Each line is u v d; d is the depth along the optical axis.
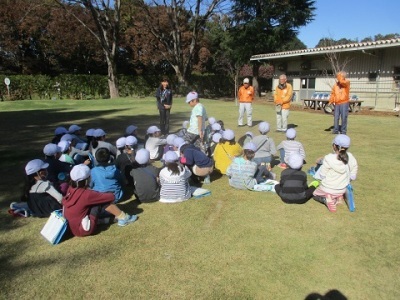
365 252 3.25
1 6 28.09
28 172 4.05
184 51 32.88
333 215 4.04
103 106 19.28
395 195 4.62
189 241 3.51
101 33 26.61
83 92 29.75
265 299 2.65
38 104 20.70
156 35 29.28
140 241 3.54
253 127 10.52
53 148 4.76
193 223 3.91
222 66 36.16
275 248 3.35
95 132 5.90
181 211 4.25
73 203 3.58
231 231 3.71
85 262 3.18
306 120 12.16
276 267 3.04
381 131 9.54
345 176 4.16
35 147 8.12
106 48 27.05
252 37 28.02
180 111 15.45
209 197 4.70
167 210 4.29
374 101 17.94
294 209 4.24
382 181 5.18
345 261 3.12
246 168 4.89
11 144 8.49
